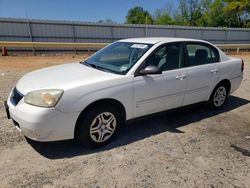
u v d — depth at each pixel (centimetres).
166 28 2592
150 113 405
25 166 307
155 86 389
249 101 613
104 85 338
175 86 418
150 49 396
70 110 314
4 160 319
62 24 2161
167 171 305
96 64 418
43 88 318
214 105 520
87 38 2295
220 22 4922
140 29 2492
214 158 339
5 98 577
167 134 407
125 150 352
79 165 312
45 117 301
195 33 2745
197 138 397
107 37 2375
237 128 441
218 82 501
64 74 368
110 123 360
